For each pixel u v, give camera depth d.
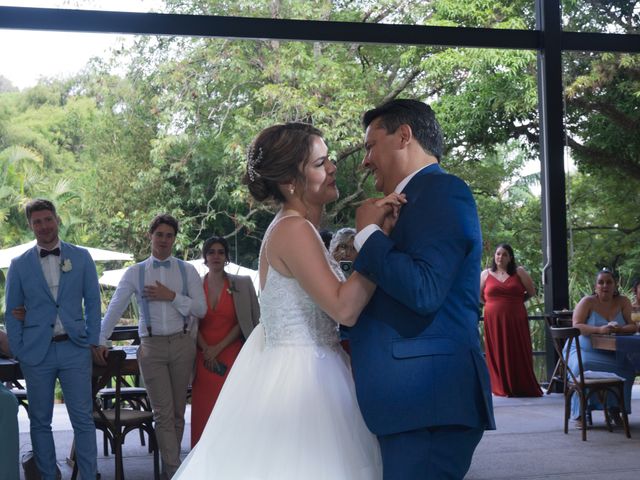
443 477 1.98
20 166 12.36
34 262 4.63
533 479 5.10
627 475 5.17
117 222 12.41
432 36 8.48
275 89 12.34
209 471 2.14
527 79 12.55
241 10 11.82
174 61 12.58
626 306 6.76
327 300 2.04
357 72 12.74
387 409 1.96
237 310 5.20
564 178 8.99
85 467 4.64
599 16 10.21
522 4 12.41
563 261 8.95
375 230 1.94
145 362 4.94
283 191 2.23
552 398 8.40
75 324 4.65
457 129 12.75
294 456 2.10
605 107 10.60
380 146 2.11
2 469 3.92
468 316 2.01
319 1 12.05
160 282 5.02
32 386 4.62
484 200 12.68
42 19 7.59
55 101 12.57
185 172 12.48
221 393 2.26
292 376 2.15
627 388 6.65
